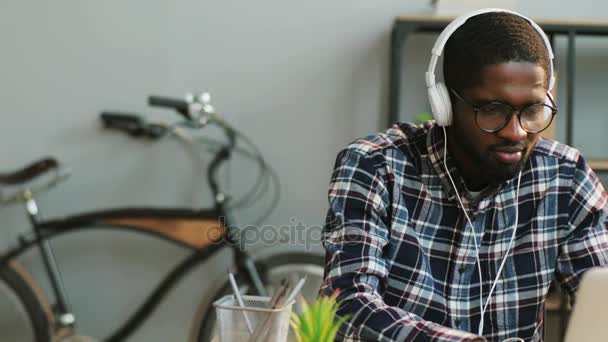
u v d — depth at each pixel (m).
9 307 3.56
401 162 1.69
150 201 3.65
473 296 1.67
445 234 1.67
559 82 3.57
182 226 3.40
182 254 3.67
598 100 3.58
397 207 1.67
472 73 1.47
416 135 1.72
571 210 1.71
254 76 3.59
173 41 3.59
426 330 1.34
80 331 3.69
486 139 1.48
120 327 3.67
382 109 3.57
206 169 3.64
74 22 3.60
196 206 3.65
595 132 3.59
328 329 1.13
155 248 3.68
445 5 3.29
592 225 1.70
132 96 3.61
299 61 3.58
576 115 3.59
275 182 3.61
